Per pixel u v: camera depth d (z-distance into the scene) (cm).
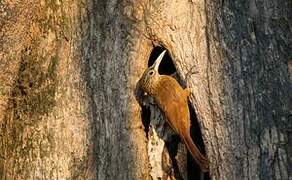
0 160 1217
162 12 1145
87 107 1194
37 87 1220
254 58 1080
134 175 1147
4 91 1207
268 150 1034
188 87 1114
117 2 1185
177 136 1162
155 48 1166
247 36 1092
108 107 1175
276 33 1087
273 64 1070
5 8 1142
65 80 1210
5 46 1170
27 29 1192
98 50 1196
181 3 1145
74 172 1185
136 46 1159
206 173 1155
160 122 1162
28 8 1169
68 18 1223
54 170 1190
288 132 1033
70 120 1199
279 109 1045
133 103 1160
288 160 1022
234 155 1055
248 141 1050
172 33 1138
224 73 1088
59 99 1208
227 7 1116
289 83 1057
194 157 1087
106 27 1192
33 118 1213
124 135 1157
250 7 1107
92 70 1197
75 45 1215
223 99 1078
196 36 1125
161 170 1158
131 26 1162
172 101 1108
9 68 1193
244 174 1044
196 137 1148
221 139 1070
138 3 1162
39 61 1223
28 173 1198
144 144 1161
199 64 1112
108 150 1167
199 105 1098
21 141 1213
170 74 1192
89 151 1185
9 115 1225
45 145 1200
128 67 1164
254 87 1067
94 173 1174
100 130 1180
